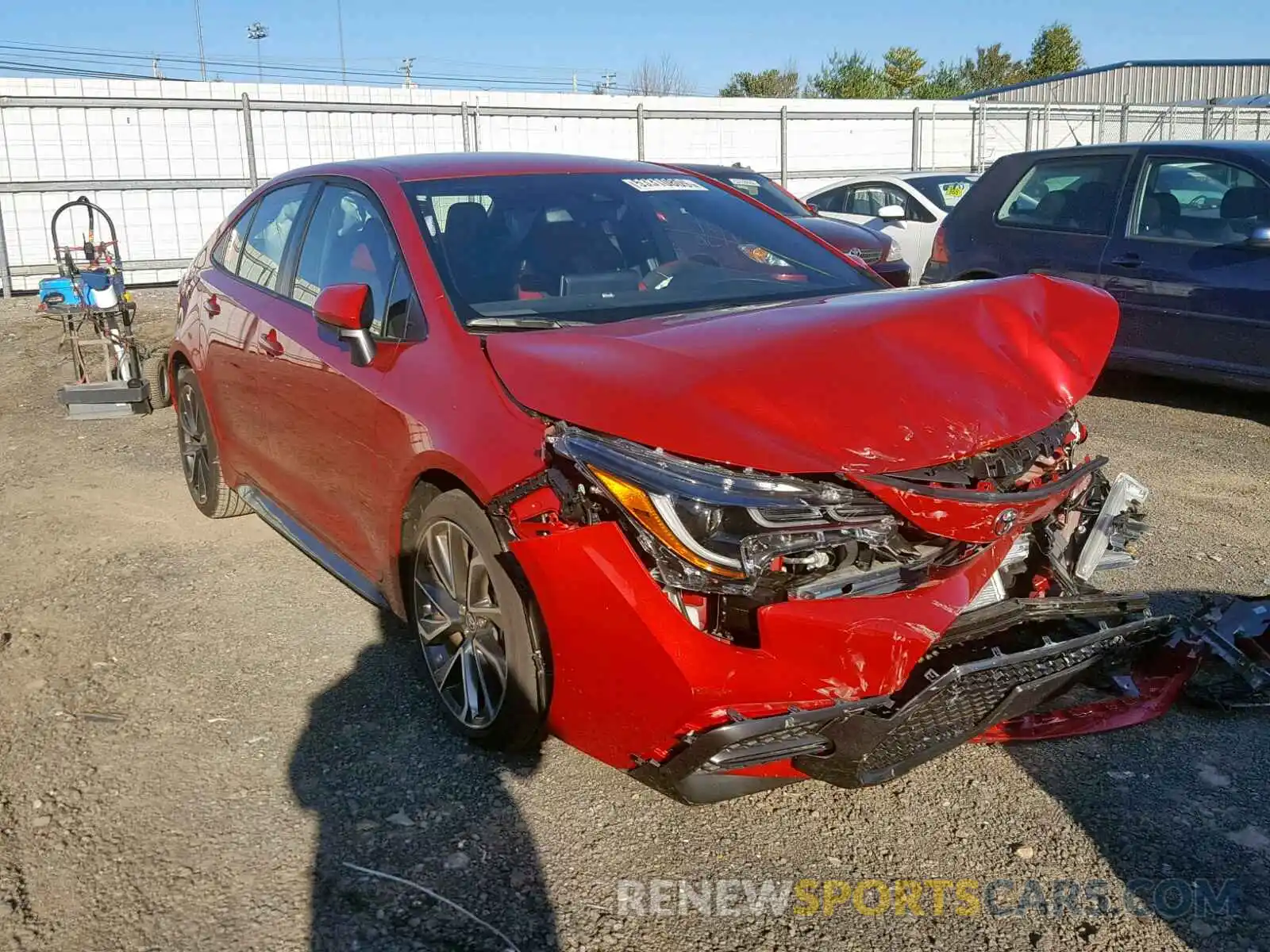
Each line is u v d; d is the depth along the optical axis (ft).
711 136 67.67
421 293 11.23
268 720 11.11
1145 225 23.56
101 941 7.97
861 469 8.00
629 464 8.15
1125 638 9.89
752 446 7.98
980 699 8.84
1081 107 79.97
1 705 11.50
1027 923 8.09
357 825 9.33
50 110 52.54
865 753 8.25
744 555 7.88
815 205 42.52
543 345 9.80
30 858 8.93
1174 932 7.96
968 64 186.50
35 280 51.06
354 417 11.54
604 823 9.34
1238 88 114.93
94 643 12.97
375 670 12.14
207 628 13.33
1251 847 8.87
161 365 26.40
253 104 54.44
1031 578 10.17
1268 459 19.95
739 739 7.93
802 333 9.23
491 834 9.20
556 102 64.13
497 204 12.49
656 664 8.11
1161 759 10.14
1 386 28.81
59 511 18.07
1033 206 26.00
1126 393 25.41
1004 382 9.12
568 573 8.48
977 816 9.36
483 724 10.12
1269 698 10.90
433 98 61.21
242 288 15.35
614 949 7.88
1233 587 13.88
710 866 8.79
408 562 11.15
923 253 37.47
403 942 7.94
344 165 14.10
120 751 10.55
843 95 166.09
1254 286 21.36
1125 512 10.59
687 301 11.67
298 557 15.81
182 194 54.54
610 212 12.85
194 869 8.76
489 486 9.25
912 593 8.36
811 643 7.98
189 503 18.53
